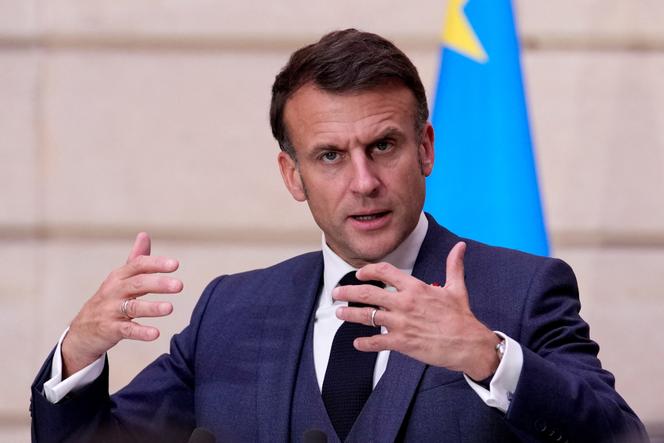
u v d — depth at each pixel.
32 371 14.91
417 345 6.71
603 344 14.59
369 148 7.76
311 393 8.09
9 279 14.96
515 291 8.01
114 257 14.98
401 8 14.91
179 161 15.02
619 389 14.58
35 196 14.98
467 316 6.82
